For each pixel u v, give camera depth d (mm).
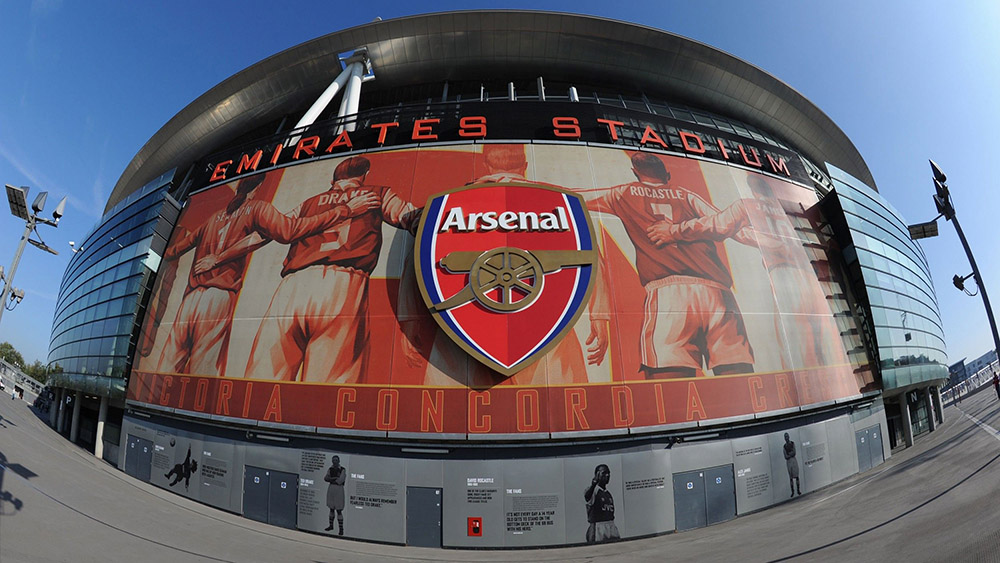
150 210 27828
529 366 17344
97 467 22750
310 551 14195
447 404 17047
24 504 13719
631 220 20391
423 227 19125
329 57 29484
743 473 17891
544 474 16297
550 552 15094
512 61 29156
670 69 28906
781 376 19594
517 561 14188
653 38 27656
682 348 18375
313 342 18859
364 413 17344
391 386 17516
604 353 17766
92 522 13492
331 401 17750
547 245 18734
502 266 18203
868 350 23984
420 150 21891
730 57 28078
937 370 30812
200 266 23359
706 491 17141
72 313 35094
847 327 23406
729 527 16031
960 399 47969
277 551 13656
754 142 25844
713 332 19000
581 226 19219
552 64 29203
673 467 17016
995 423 27250
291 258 20781
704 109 30672
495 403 16938
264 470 18078
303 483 17328
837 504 16516
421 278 18266
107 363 26422
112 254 30297
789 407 19281
